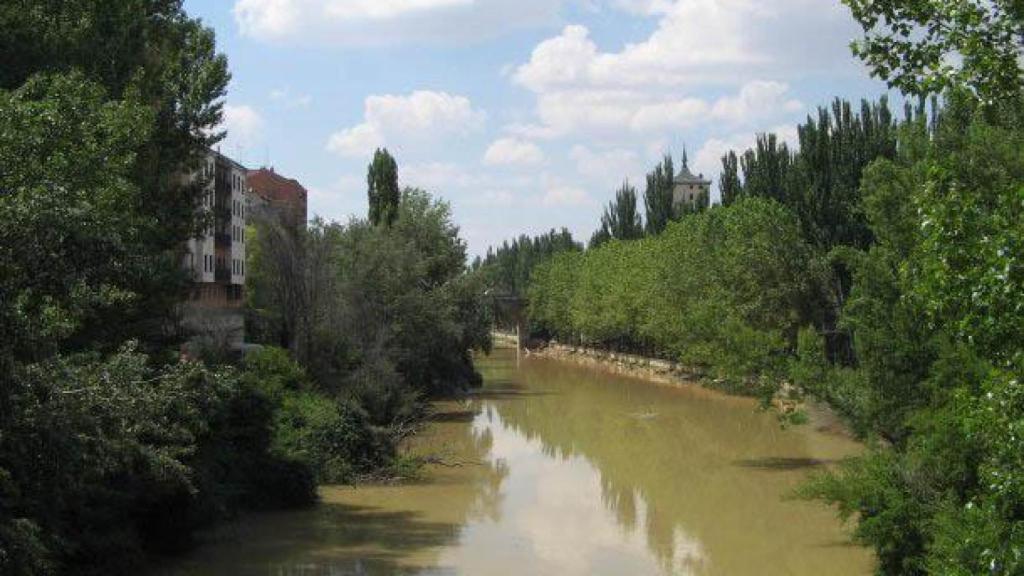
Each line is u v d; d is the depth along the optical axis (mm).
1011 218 9578
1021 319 9000
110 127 17844
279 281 48312
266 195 115062
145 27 28641
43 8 25031
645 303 85000
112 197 17312
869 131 56031
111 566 22078
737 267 58688
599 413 64500
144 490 23484
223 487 28875
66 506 19438
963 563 14117
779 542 29891
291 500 33594
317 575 25203
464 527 31688
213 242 69812
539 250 164125
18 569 13547
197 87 29516
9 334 12875
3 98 15016
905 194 31906
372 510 34000
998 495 10102
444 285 67562
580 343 129750
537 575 25844
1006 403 9352
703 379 77938
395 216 77375
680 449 49312
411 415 48969
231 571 25469
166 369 22094
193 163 30531
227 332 46500
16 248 12578
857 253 29500
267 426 34031
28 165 14227
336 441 38844
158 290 27391
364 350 50281
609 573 26250
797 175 59062
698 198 98750
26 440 13898
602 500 36656
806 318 58344
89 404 16016
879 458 23234
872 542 21891
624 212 122875
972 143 28859
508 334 176375
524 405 69250
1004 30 10477
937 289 9922
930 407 23000
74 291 14156
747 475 41688
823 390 33031
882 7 10953
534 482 40344
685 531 31453
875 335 26438
